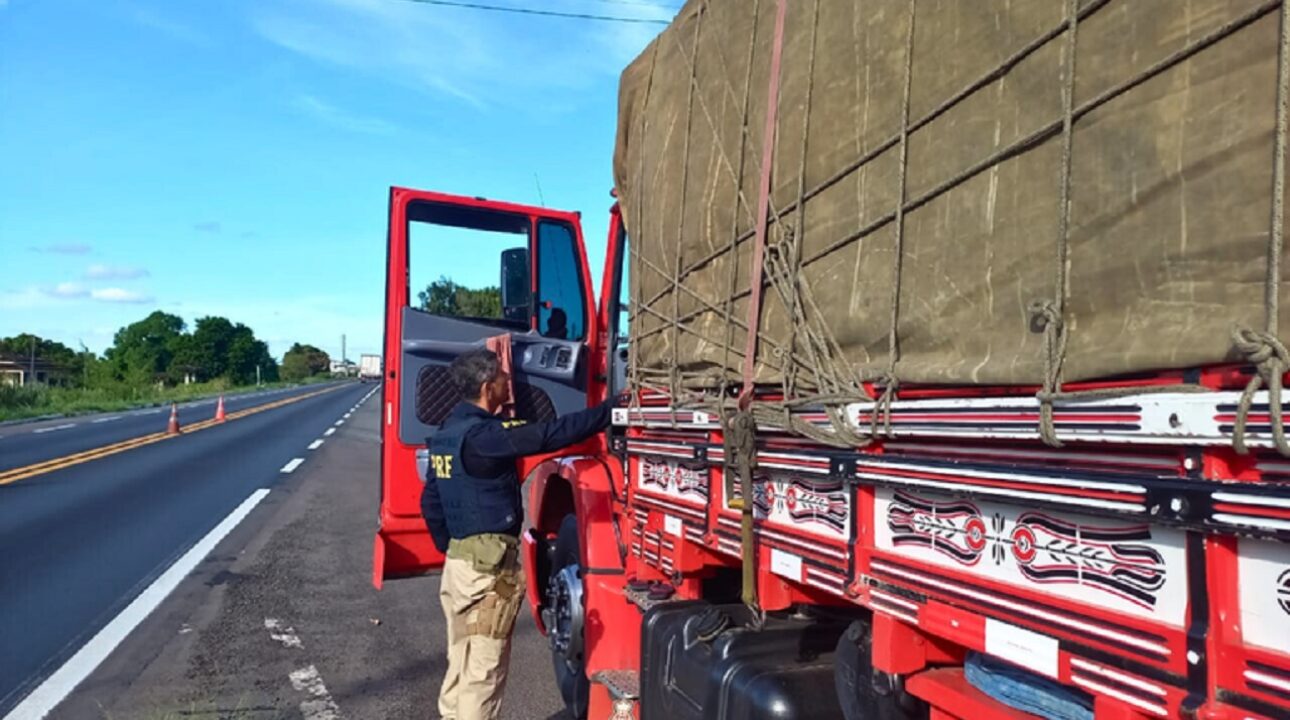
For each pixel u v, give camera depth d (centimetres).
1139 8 169
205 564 833
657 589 386
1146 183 165
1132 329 165
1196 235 155
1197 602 152
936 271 215
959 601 205
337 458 1783
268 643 610
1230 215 149
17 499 1180
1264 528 138
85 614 668
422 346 538
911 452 220
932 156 220
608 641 422
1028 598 186
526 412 539
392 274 540
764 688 290
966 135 210
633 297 401
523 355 539
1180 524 151
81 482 1352
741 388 306
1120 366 164
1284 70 142
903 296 225
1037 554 186
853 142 250
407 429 536
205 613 677
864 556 239
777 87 287
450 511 398
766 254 286
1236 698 146
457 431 397
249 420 3033
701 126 339
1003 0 202
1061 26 185
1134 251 166
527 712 503
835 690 290
